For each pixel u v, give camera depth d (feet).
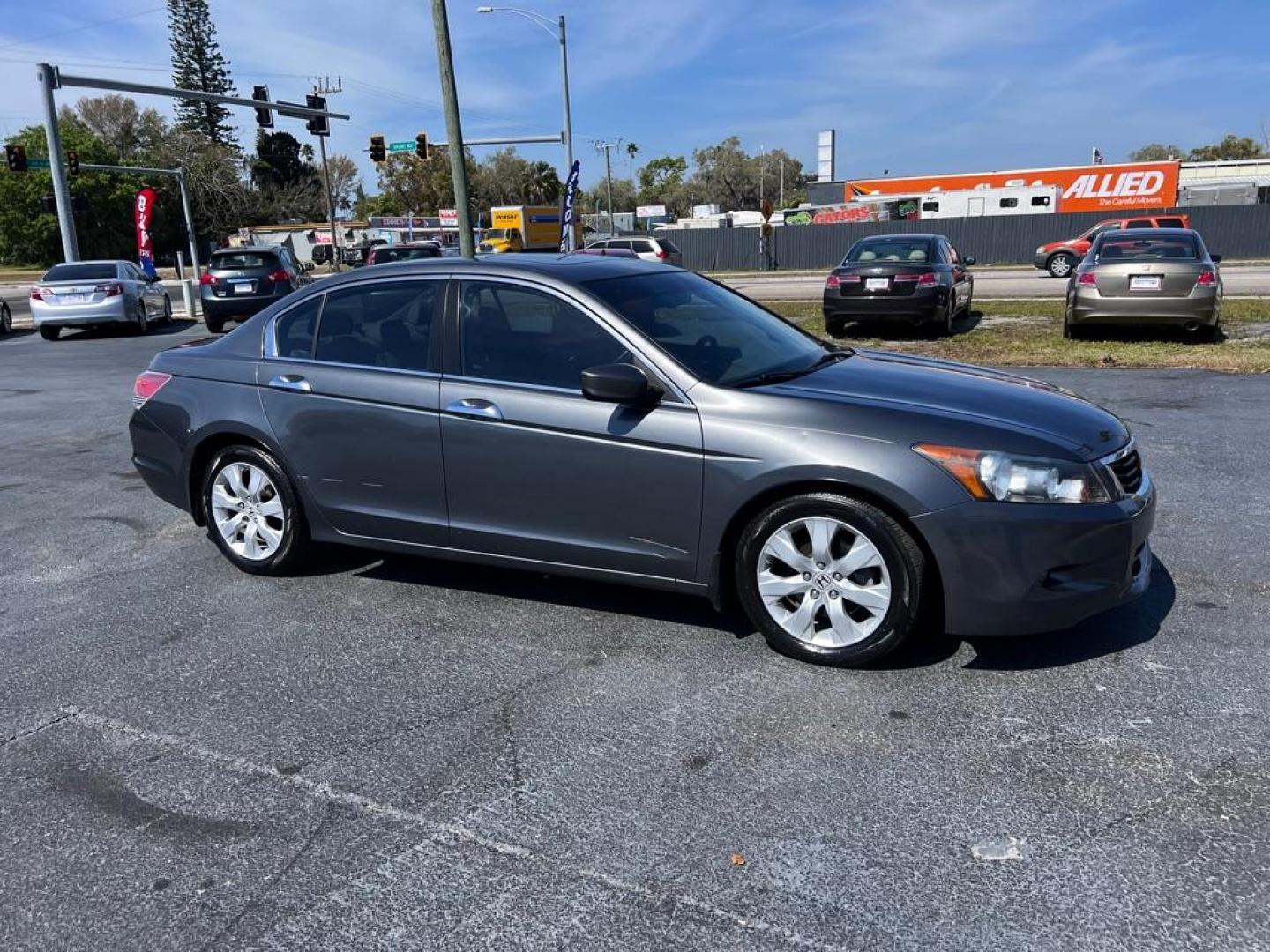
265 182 302.45
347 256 202.49
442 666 13.44
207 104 285.02
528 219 162.81
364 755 11.22
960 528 11.84
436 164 305.12
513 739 11.48
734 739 11.30
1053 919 8.28
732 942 8.14
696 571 13.39
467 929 8.41
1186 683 12.13
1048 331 47.60
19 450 27.96
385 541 15.75
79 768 11.14
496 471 14.35
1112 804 9.81
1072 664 12.74
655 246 118.32
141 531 19.95
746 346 14.76
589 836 9.62
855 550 12.44
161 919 8.67
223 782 10.77
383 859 9.39
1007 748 10.86
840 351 16.33
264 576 17.08
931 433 12.16
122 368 46.03
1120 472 12.51
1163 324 40.63
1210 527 17.76
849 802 10.00
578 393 13.82
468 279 14.96
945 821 9.65
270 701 12.60
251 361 16.62
